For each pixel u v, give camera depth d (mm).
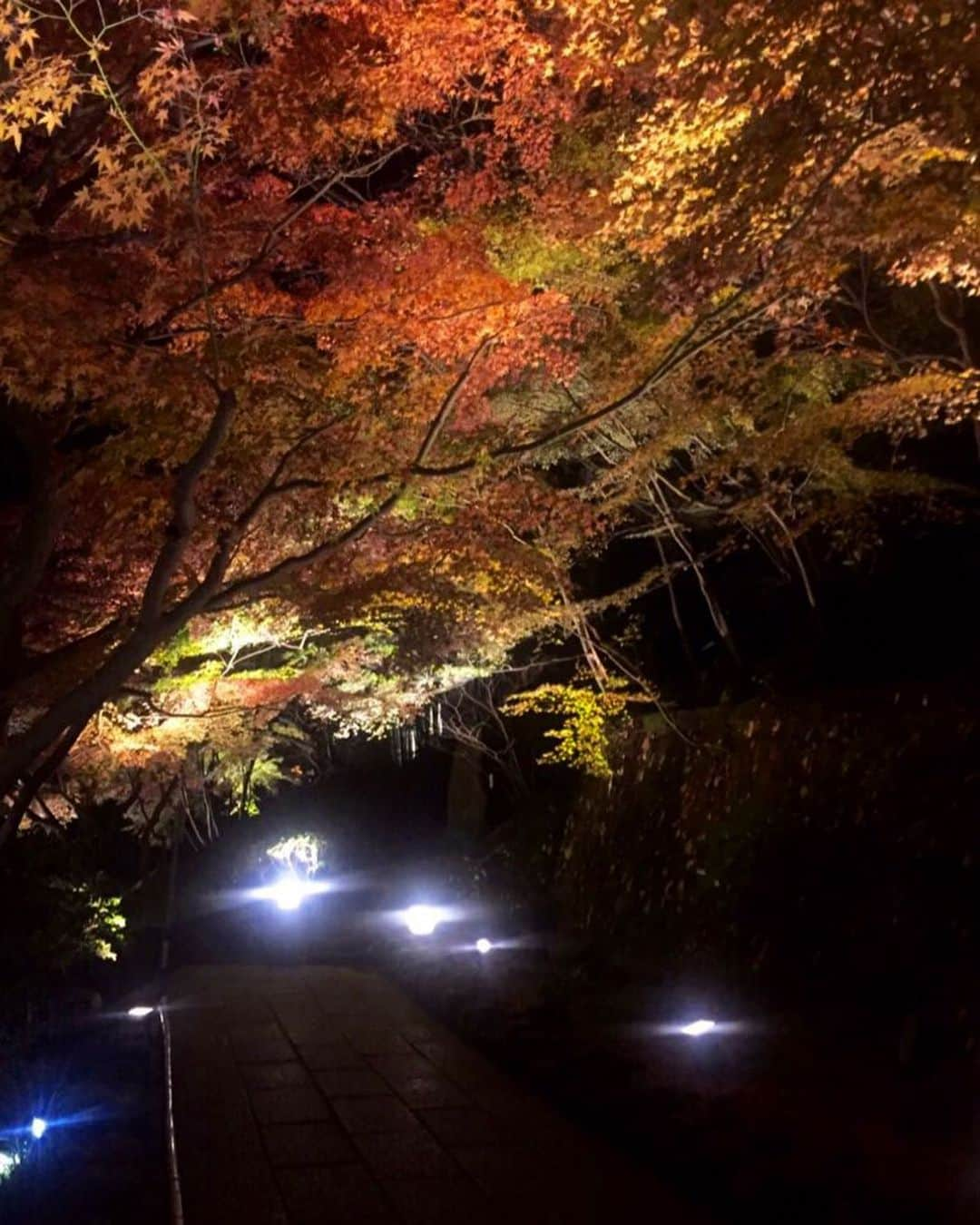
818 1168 6457
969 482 14641
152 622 7996
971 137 6285
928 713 11172
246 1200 6750
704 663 18719
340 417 9156
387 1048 10992
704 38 6859
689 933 12625
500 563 12336
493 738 23125
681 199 8039
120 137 8711
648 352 11547
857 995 9797
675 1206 6375
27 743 7852
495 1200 6562
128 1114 9445
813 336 12297
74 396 8641
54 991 13180
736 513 13461
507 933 17234
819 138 6961
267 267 10000
